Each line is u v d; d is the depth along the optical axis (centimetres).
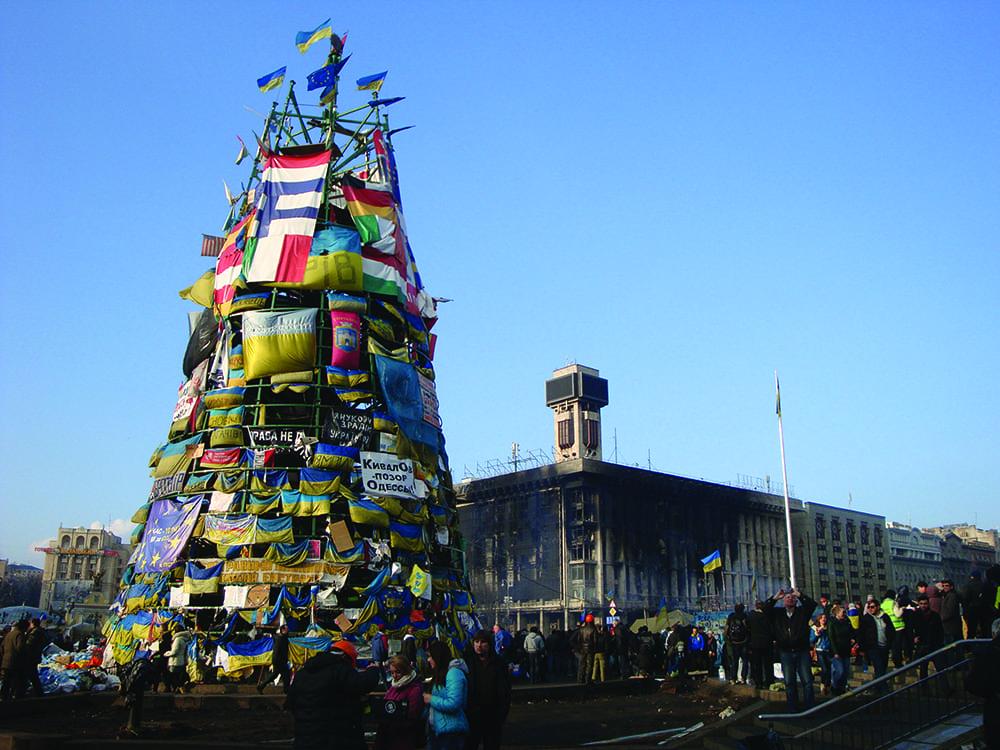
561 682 4109
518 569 9944
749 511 11500
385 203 4106
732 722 2062
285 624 3197
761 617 2547
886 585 13412
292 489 3472
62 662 3528
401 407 3766
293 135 4444
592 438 10506
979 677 1057
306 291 3912
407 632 3375
